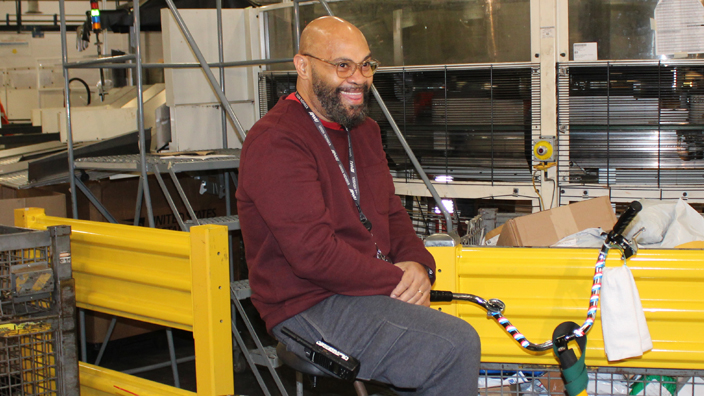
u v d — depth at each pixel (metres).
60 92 6.71
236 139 4.00
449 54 3.53
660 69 3.23
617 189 3.32
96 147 3.37
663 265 1.73
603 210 2.33
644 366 1.79
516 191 3.46
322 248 1.48
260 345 2.28
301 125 1.64
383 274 1.55
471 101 3.51
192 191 3.66
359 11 3.71
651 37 3.22
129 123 4.05
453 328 1.44
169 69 3.62
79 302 2.25
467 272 1.84
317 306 1.60
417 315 1.49
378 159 1.85
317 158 1.61
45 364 1.95
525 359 1.83
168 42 3.64
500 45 3.43
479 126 3.51
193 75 3.73
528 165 3.46
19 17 9.31
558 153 3.38
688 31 3.17
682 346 1.76
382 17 3.66
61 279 1.89
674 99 3.24
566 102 3.36
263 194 1.52
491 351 1.84
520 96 3.42
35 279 1.84
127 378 2.06
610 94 3.31
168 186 3.54
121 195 3.40
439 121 3.58
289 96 1.76
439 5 3.51
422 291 1.61
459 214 3.70
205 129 3.82
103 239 2.10
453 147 3.57
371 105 3.69
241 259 3.91
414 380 1.44
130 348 3.65
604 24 3.27
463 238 2.24
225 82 3.96
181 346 3.71
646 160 3.31
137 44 2.65
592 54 3.29
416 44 3.60
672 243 2.08
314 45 1.64
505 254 1.81
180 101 3.67
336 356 1.43
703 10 3.14
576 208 2.34
